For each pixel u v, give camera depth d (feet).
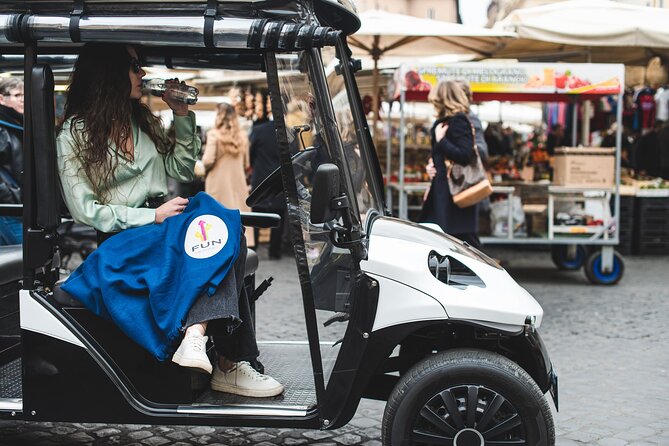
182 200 10.13
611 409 13.47
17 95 14.82
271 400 10.11
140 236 9.81
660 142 33.37
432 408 9.43
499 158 29.12
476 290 9.52
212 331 9.84
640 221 32.99
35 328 9.63
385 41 30.37
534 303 9.83
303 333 18.33
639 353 17.08
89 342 9.66
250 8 9.08
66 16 9.15
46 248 9.58
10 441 11.97
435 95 20.45
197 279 9.37
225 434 12.37
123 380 9.73
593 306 22.07
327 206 8.52
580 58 32.73
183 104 11.03
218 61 12.35
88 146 9.78
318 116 9.39
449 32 26.50
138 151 10.38
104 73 10.02
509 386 9.25
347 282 9.40
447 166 20.08
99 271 9.64
